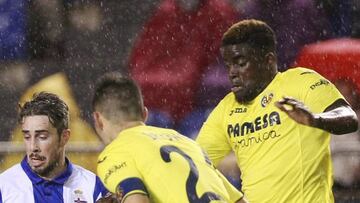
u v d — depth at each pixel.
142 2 26.47
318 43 25.64
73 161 19.81
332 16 26.20
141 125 12.34
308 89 14.95
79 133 23.88
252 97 15.40
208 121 16.11
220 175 12.54
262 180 15.12
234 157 21.42
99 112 12.37
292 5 26.06
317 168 14.91
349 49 25.08
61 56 26.23
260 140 15.21
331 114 14.14
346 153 20.64
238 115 15.56
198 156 12.28
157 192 11.71
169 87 25.30
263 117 15.21
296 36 26.02
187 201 11.60
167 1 26.19
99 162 12.09
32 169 14.24
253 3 25.95
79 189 14.39
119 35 26.42
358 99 24.39
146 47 25.92
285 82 15.21
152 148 11.89
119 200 11.68
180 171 11.77
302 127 14.91
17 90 25.33
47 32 26.38
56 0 26.58
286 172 14.91
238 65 15.20
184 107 25.17
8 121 24.44
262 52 15.14
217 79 25.34
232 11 25.92
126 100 12.29
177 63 25.59
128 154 11.88
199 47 25.64
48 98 14.09
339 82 24.69
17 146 18.80
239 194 12.62
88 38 26.48
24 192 14.20
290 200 14.88
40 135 13.92
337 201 21.42
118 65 26.08
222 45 15.32
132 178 11.64
